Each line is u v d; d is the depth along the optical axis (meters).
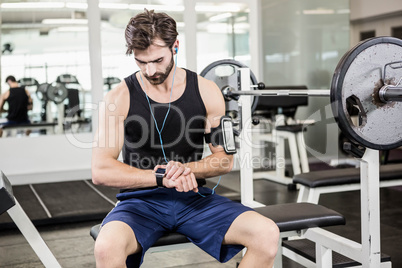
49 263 1.54
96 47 4.71
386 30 6.74
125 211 1.49
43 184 4.45
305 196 2.50
